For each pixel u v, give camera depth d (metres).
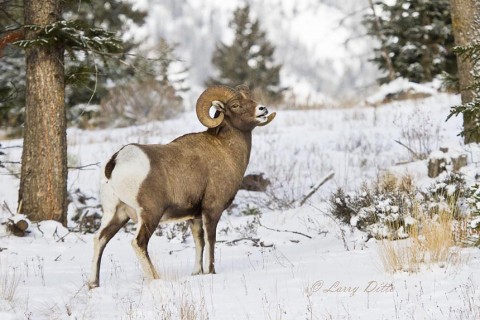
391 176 48.41
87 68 46.53
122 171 30.73
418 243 31.47
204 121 34.25
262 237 43.53
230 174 34.53
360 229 40.94
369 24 108.94
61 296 29.30
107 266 36.81
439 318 23.44
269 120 35.53
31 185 45.28
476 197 31.70
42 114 45.06
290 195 56.38
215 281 30.81
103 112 99.06
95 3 95.44
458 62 49.28
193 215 33.75
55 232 44.16
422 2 101.50
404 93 97.12
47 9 45.00
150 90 99.19
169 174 31.95
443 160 46.25
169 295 28.41
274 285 29.23
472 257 31.25
